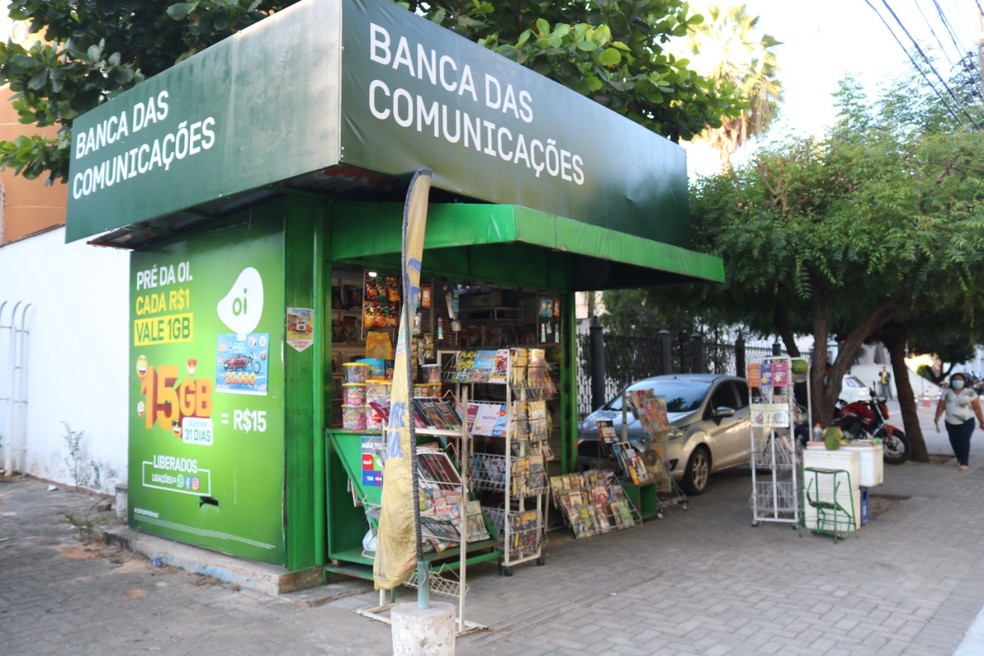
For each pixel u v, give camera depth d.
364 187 5.86
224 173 5.57
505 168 6.16
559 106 6.88
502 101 6.20
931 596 5.71
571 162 6.96
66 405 10.89
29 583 6.23
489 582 6.17
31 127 14.18
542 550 7.20
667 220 8.45
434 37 5.60
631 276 8.64
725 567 6.61
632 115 9.34
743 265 8.78
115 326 9.88
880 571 6.42
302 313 6.12
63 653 4.73
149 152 6.25
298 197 6.12
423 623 3.90
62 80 7.89
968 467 12.57
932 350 24.92
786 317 10.40
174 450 7.06
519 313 8.63
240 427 6.35
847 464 7.80
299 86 5.09
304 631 5.04
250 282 6.32
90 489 10.23
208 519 6.64
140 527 7.49
